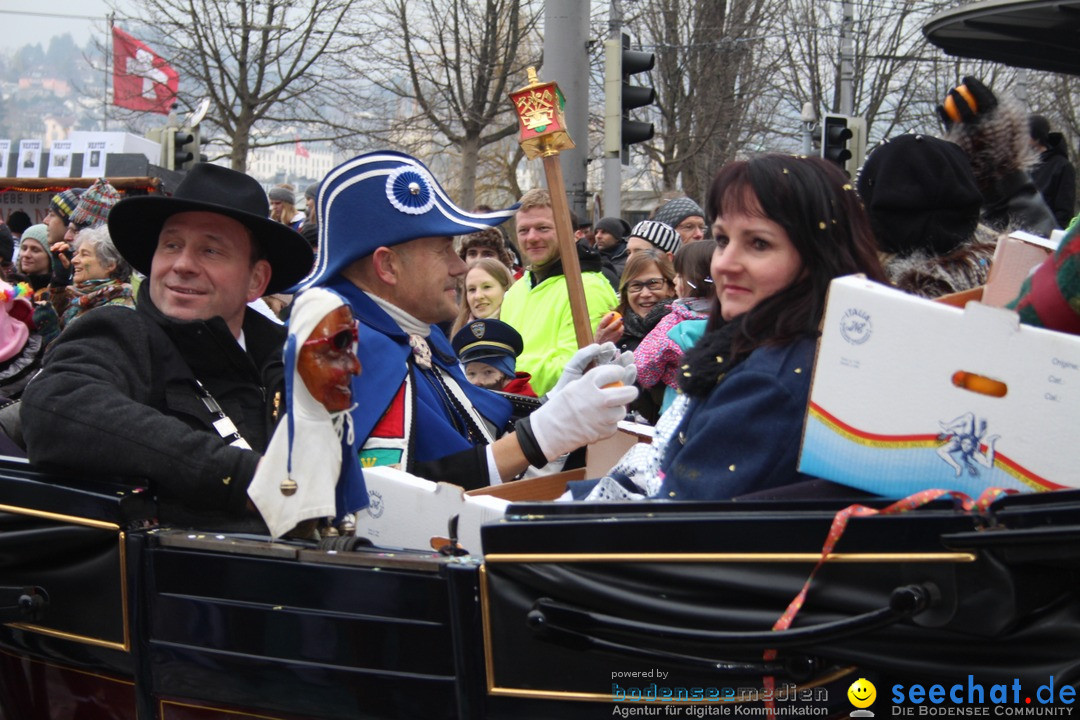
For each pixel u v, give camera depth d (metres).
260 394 2.64
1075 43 3.86
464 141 23.36
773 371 1.97
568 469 3.41
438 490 2.32
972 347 1.64
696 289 4.27
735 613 1.72
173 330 2.55
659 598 1.75
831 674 1.82
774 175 2.06
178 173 11.24
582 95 7.88
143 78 24.14
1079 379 1.57
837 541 1.63
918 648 1.67
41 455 2.25
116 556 2.16
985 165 3.44
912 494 1.69
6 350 4.06
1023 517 1.53
